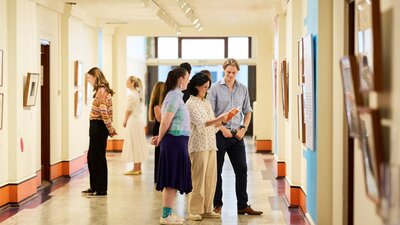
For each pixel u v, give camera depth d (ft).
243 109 23.35
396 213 8.39
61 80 33.09
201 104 21.79
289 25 26.73
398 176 8.52
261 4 34.83
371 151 10.27
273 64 39.22
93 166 27.50
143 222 21.84
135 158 33.81
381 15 10.36
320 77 17.25
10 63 24.77
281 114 33.17
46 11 30.27
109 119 27.07
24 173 25.79
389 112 9.71
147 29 47.70
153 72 67.36
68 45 33.22
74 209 24.22
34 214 23.20
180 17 41.34
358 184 13.37
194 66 65.77
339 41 15.65
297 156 24.49
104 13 38.93
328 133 17.29
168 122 20.83
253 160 42.52
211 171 22.24
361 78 11.02
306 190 21.33
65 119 33.19
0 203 23.80
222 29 47.60
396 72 9.33
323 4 17.15
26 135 26.03
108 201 26.02
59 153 32.71
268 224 21.47
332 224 17.34
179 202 26.12
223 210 24.17
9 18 24.75
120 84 47.85
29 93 25.85
